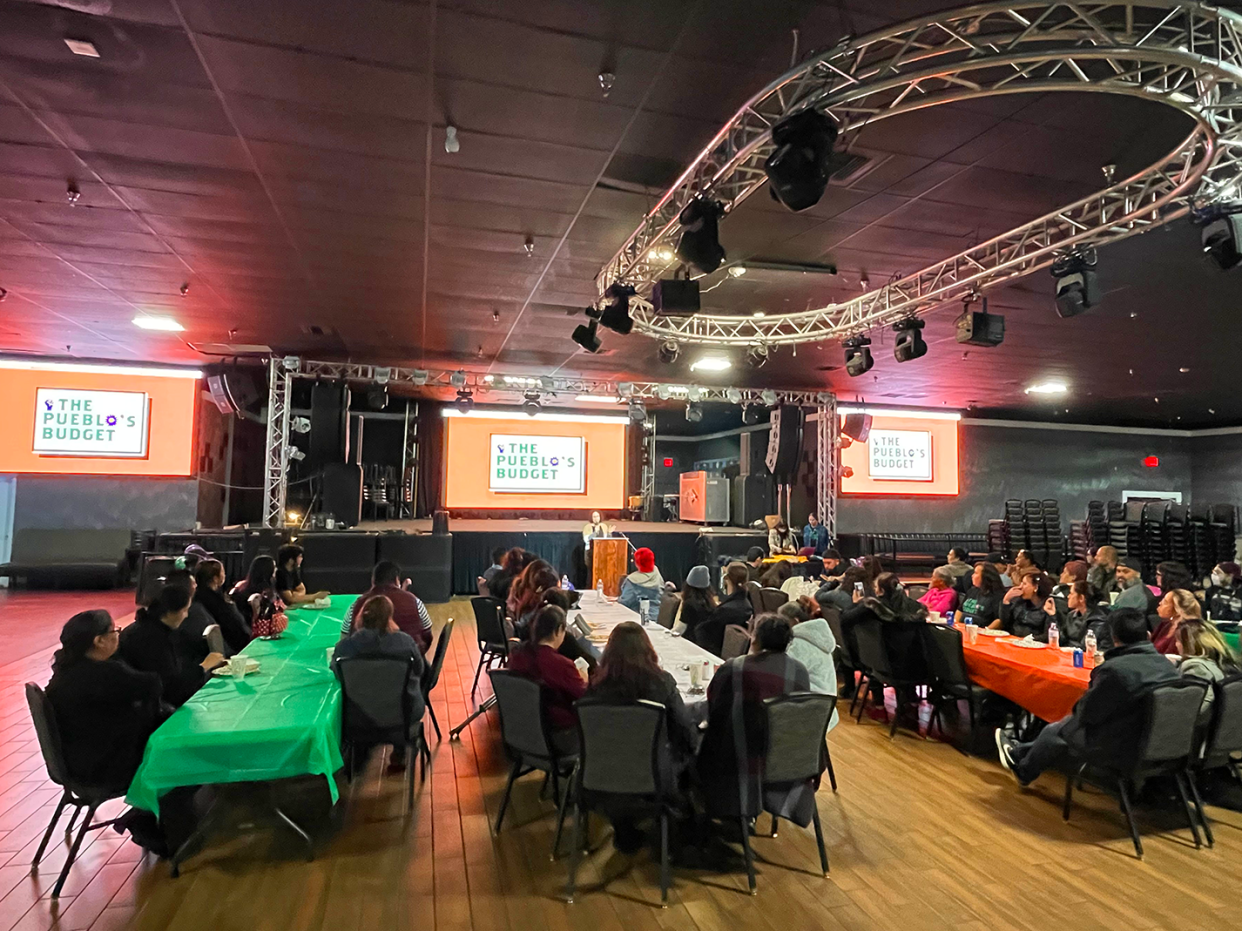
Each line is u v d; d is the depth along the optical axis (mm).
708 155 4070
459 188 4664
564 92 3576
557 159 4273
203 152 4180
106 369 10922
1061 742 3523
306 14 2971
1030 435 15688
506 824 3443
